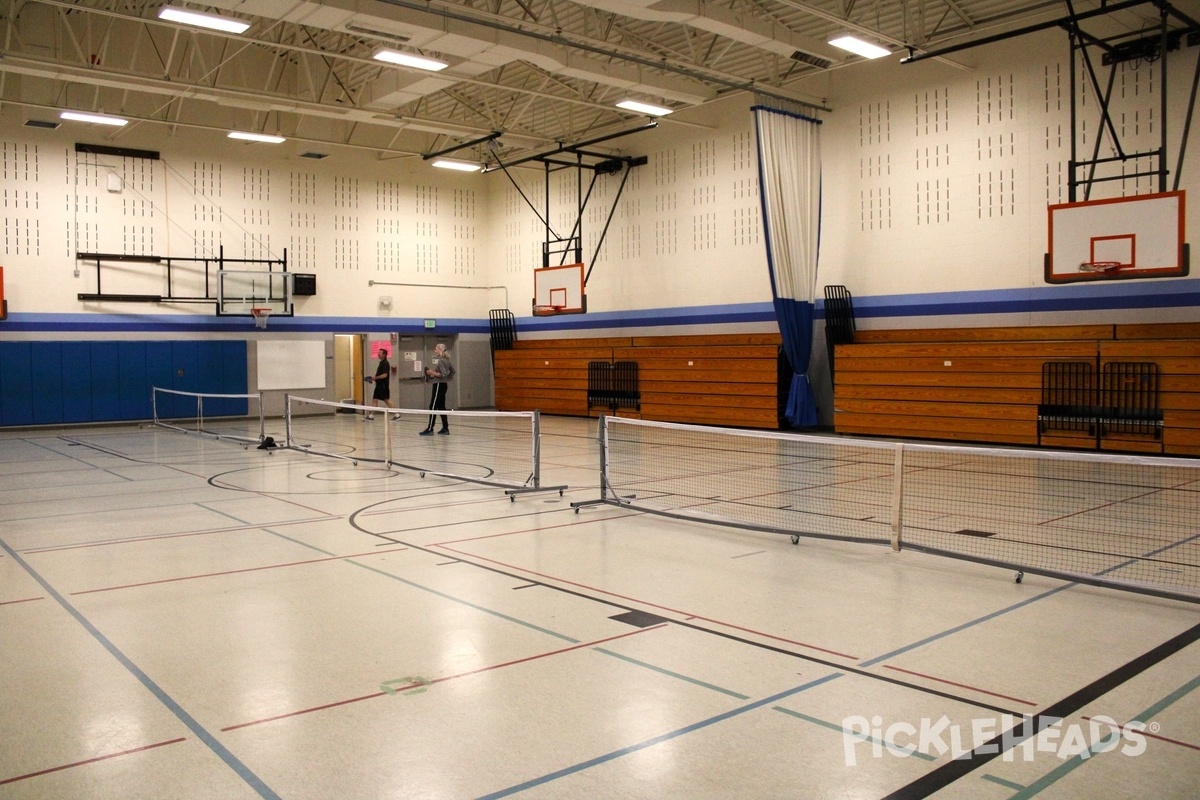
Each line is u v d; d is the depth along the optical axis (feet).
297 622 14.23
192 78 49.37
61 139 51.88
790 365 47.47
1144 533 20.22
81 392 53.26
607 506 24.76
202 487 28.68
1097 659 12.34
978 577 16.88
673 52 42.01
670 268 54.44
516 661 12.36
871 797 8.53
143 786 8.82
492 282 68.28
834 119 45.85
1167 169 34.37
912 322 43.14
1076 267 33.94
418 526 22.02
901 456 18.06
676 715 10.47
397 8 33.78
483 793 8.63
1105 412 35.42
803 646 12.93
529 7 39.52
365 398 63.26
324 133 60.39
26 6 46.44
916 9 38.86
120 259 53.83
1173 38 34.37
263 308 57.36
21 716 10.58
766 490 27.02
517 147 62.34
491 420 57.41
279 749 9.64
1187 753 9.45
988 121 40.14
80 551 19.40
